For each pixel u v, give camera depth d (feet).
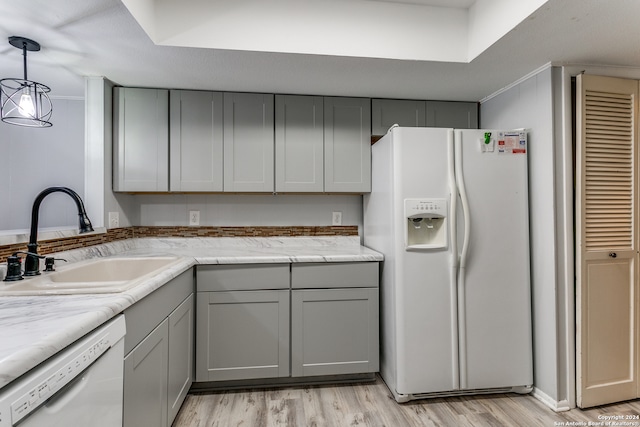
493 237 6.21
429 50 5.84
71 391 2.63
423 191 6.10
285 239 8.27
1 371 1.93
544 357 6.14
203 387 6.57
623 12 4.44
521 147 6.31
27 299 3.37
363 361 6.73
